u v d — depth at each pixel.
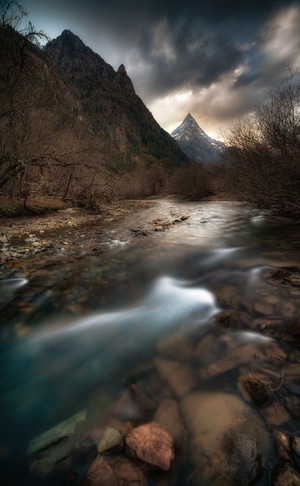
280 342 1.75
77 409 1.31
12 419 1.27
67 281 3.21
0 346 1.90
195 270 3.55
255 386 1.33
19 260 4.16
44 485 0.95
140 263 3.97
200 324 2.07
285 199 7.84
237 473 0.95
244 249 4.56
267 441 1.06
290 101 6.73
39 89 8.95
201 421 1.18
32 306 2.52
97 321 2.23
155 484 0.93
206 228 7.18
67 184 13.70
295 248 4.46
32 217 9.84
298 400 1.26
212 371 1.52
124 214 11.72
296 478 0.92
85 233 6.66
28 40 8.21
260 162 8.39
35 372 1.62
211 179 21.59
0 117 8.29
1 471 1.01
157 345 1.83
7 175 8.84
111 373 1.57
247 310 2.24
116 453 1.04
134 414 1.25
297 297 2.38
